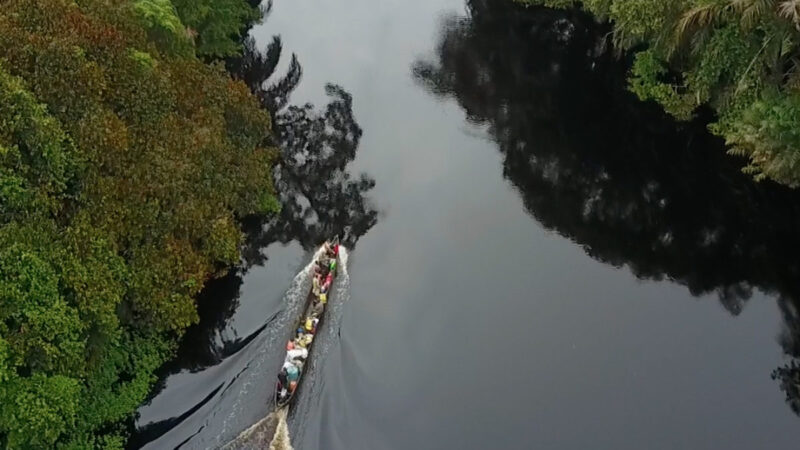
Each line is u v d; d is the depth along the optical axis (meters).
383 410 35.19
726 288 42.81
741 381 37.47
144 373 35.78
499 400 36.19
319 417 34.19
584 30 65.31
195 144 38.25
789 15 41.22
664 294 42.28
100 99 34.66
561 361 38.22
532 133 55.03
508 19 67.25
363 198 48.12
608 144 53.75
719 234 46.22
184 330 38.00
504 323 40.09
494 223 46.81
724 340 39.62
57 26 34.34
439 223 46.53
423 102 57.91
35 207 30.05
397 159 51.84
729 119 50.00
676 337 39.69
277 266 42.44
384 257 43.69
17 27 33.19
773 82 45.66
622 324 40.34
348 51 63.22
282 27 65.75
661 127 53.88
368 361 37.25
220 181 39.75
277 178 49.00
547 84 59.97
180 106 40.22
